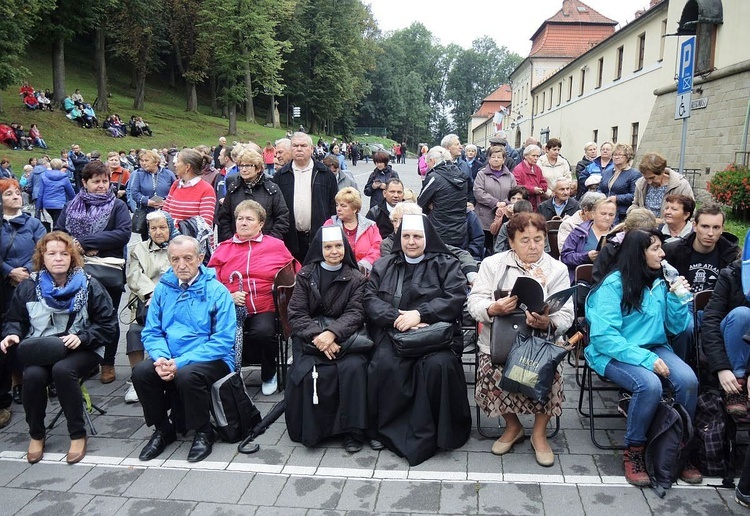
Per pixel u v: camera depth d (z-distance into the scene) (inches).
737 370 154.7
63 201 461.7
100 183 222.5
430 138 4803.2
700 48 718.5
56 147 1182.9
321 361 169.3
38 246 177.2
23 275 200.7
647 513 135.3
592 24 1908.2
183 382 164.1
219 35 1793.8
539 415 160.6
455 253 221.0
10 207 213.0
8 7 1117.7
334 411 168.6
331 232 181.8
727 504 138.5
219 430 173.2
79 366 169.6
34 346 165.5
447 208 266.8
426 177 275.9
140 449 171.2
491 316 161.5
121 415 194.1
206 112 2222.0
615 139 1109.7
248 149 243.1
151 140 1470.2
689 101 294.8
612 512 135.9
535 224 163.6
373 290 179.2
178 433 181.0
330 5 2503.7
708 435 149.2
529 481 149.7
